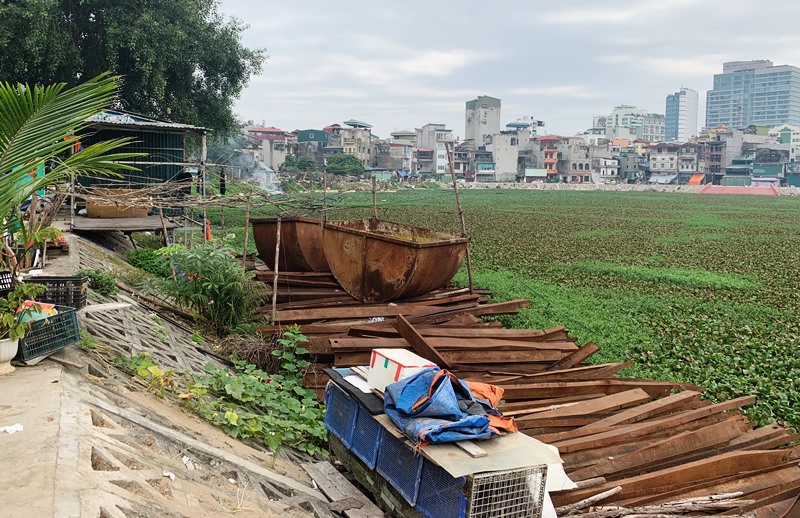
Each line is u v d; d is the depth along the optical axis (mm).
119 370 7246
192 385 7664
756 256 29188
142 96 29297
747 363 11852
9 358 6098
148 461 5074
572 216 52625
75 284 8125
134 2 26562
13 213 6531
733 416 7559
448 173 126062
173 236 19547
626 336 13633
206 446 5992
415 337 9383
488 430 5441
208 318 11984
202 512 4660
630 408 8000
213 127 32625
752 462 6816
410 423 5438
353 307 12586
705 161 132875
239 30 31406
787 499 6273
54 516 3623
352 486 6520
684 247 32344
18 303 6293
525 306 13578
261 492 5598
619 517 5855
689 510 6012
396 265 12812
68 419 5062
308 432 7711
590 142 136500
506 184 117562
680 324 14891
